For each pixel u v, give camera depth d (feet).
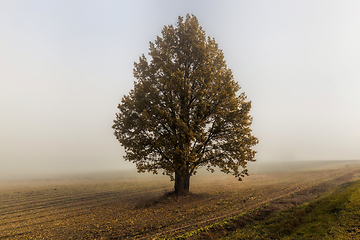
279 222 33.91
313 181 91.15
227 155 64.64
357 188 41.55
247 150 63.16
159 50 72.84
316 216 32.17
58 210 61.87
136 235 35.88
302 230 28.25
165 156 60.23
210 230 34.71
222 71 72.64
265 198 59.41
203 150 67.82
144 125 58.70
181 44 70.95
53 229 42.65
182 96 64.90
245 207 49.67
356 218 26.35
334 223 26.89
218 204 54.65
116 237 35.58
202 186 102.78
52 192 106.22
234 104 61.16
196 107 65.36
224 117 63.10
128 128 64.23
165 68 64.80
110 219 47.01
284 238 26.96
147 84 64.95
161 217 45.44
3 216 57.36
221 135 66.90
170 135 63.10
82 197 85.40
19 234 40.75
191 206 53.83
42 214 57.62
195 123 63.57
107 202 70.33
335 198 38.75
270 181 107.45
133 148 61.41
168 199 63.00
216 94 66.13
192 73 67.97
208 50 71.72
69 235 38.27
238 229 34.37
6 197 93.15
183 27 71.15
